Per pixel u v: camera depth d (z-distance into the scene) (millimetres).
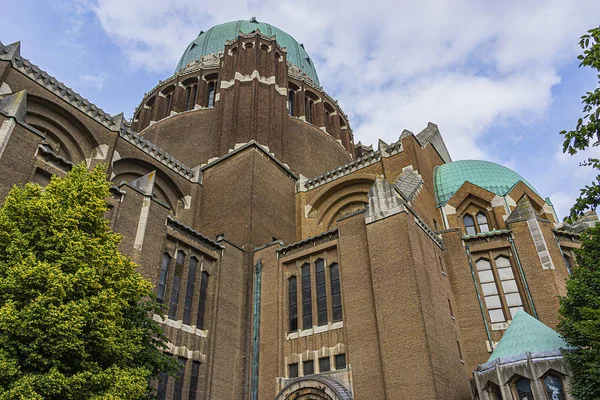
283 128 44125
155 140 46938
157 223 26375
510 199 36000
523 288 28734
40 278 13992
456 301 28797
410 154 36000
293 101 51812
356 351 23859
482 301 29172
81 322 13969
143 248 24797
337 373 24516
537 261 28891
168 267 27234
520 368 20125
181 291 27484
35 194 16516
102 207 17172
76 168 18281
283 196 38625
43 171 22344
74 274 14773
